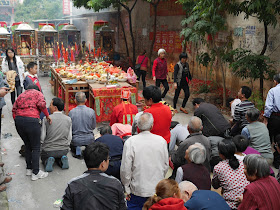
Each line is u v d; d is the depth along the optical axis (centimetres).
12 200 446
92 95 785
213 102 1014
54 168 552
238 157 387
